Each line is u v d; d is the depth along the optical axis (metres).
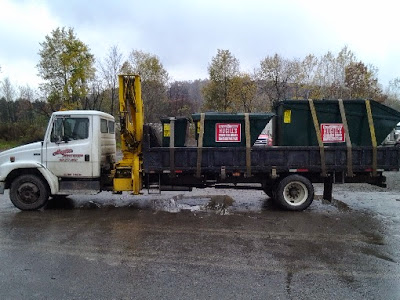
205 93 33.66
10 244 5.43
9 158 7.76
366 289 3.92
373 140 7.75
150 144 7.96
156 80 33.94
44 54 26.97
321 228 6.41
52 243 5.49
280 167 7.73
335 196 9.55
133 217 7.18
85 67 28.00
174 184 8.22
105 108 31.84
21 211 7.68
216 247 5.34
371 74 32.56
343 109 7.80
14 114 49.38
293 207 7.73
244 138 7.79
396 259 4.86
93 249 5.22
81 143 7.69
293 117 7.91
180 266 4.57
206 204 8.50
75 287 3.93
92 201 8.80
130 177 7.98
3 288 3.89
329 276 4.27
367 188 10.97
